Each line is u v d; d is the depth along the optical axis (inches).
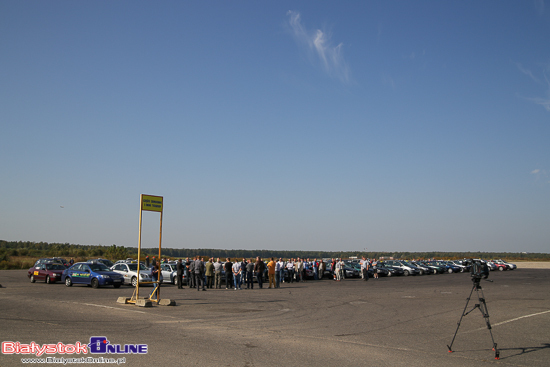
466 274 1957.4
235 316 526.6
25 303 642.8
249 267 1013.8
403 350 344.2
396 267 1840.6
